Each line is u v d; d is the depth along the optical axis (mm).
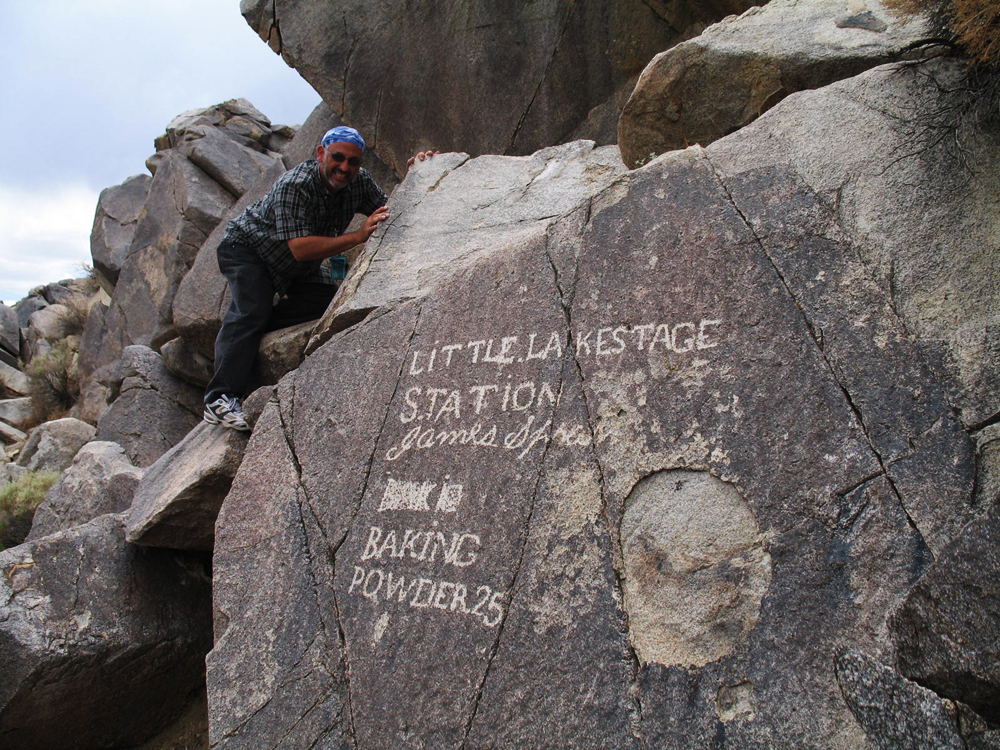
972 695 1804
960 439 2207
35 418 15547
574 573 2537
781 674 2139
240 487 3482
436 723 2570
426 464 3031
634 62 5625
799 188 2748
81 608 4152
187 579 4570
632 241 2949
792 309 2557
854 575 2162
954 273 2439
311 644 2953
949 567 1848
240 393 4621
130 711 4285
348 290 3961
